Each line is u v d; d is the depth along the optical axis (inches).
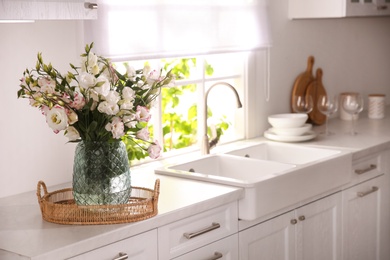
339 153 132.1
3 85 103.3
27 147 107.6
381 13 168.2
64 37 110.5
